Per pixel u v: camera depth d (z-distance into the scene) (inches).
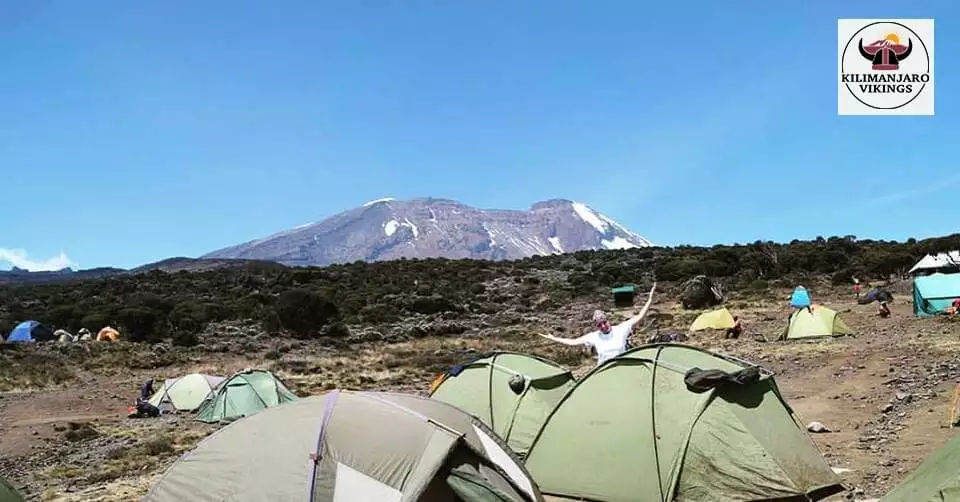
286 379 1182.9
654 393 374.0
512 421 493.4
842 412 545.6
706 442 353.1
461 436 271.4
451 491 263.4
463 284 2819.9
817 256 2544.3
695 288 1918.1
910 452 405.4
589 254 3570.4
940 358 709.3
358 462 260.7
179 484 272.7
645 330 1509.6
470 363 544.7
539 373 516.4
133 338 1904.5
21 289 2938.0
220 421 846.5
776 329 1280.8
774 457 350.6
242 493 259.6
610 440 373.1
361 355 1590.8
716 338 1215.6
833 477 360.8
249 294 2443.4
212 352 1683.1
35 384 1216.8
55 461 649.0
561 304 2374.5
